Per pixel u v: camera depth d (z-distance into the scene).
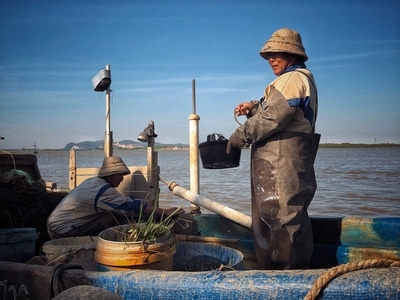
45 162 58.44
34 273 2.93
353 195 15.75
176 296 2.49
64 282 2.80
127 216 4.62
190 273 2.57
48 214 4.99
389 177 23.19
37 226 4.84
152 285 2.56
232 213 4.51
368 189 17.59
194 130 5.70
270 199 3.29
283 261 3.26
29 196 4.88
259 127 3.27
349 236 4.12
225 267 2.93
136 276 2.64
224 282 2.42
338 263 4.06
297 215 3.25
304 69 3.43
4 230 3.78
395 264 2.22
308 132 3.30
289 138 3.29
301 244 3.29
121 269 3.00
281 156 3.29
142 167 5.98
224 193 16.31
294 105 3.18
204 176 25.91
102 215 4.70
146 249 3.02
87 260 3.52
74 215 4.55
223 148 4.12
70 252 3.43
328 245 4.15
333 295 2.17
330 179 22.52
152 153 5.92
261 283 2.34
